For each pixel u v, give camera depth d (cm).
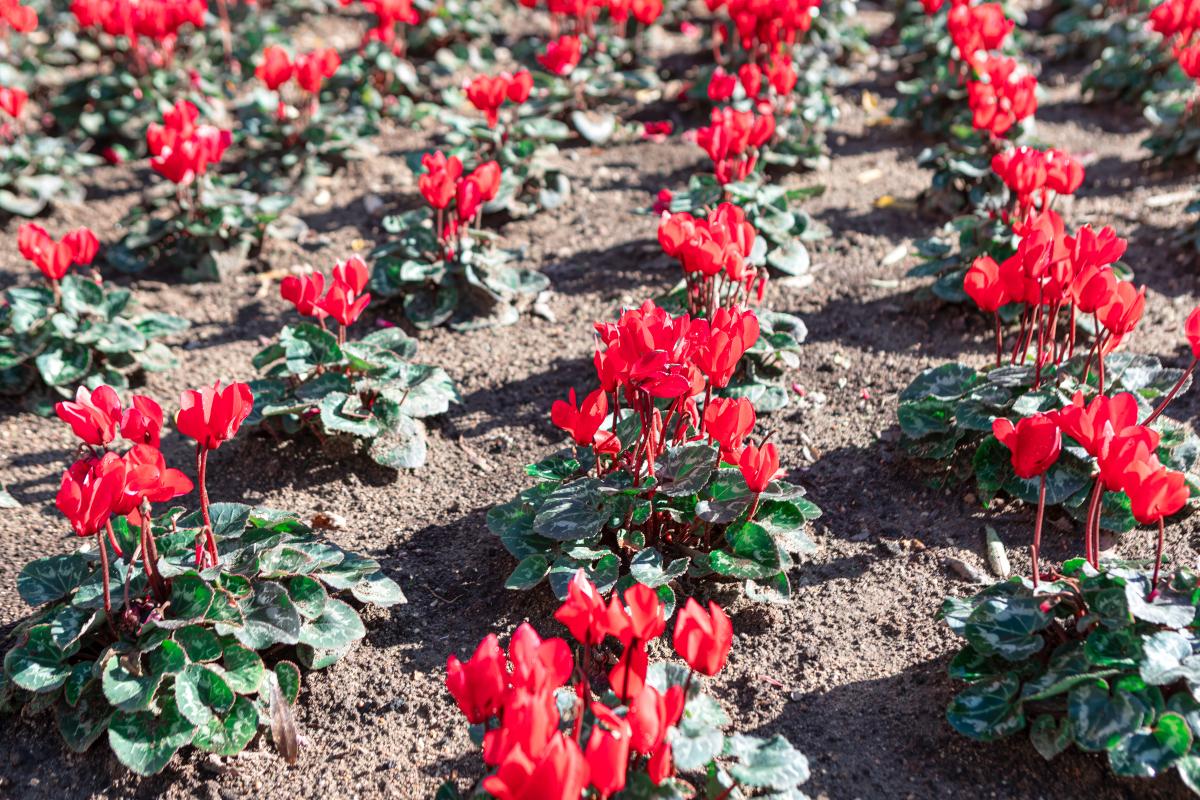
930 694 258
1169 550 293
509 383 413
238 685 244
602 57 685
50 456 379
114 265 511
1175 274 447
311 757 249
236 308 480
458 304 457
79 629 247
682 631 187
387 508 344
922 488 336
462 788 237
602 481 281
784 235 477
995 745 240
